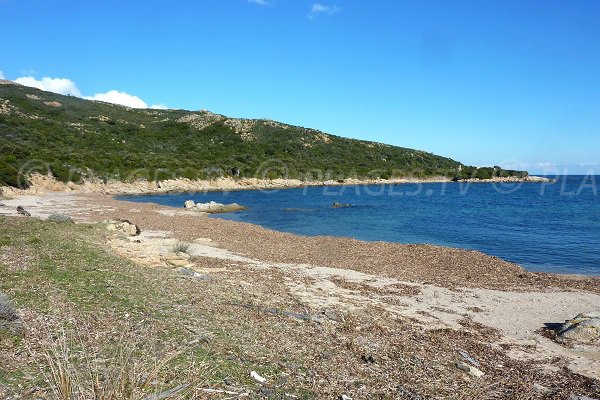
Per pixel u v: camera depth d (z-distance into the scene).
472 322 11.75
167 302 9.17
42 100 102.81
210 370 5.97
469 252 22.50
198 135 104.88
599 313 11.64
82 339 6.38
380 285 15.40
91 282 9.70
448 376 7.52
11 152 55.97
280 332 8.48
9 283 8.62
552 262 22.45
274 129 113.00
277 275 15.66
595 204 56.81
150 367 5.48
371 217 41.50
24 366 5.34
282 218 40.31
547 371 8.49
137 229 21.97
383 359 7.92
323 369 6.91
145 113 124.81
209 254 19.39
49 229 15.89
